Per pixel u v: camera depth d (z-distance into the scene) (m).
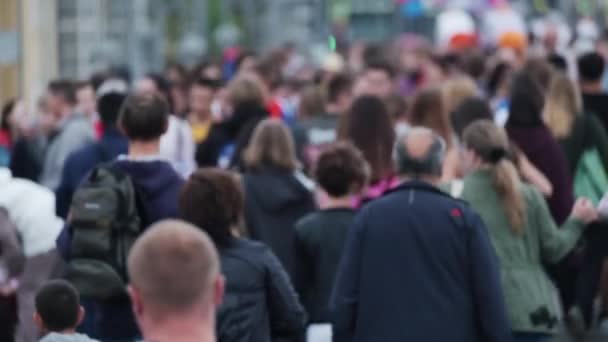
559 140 23.73
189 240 10.23
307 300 19.62
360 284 16.59
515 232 17.95
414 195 16.56
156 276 10.09
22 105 32.81
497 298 16.42
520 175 21.50
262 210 21.47
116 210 17.73
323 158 19.50
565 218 21.88
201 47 117.31
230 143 27.09
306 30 107.06
